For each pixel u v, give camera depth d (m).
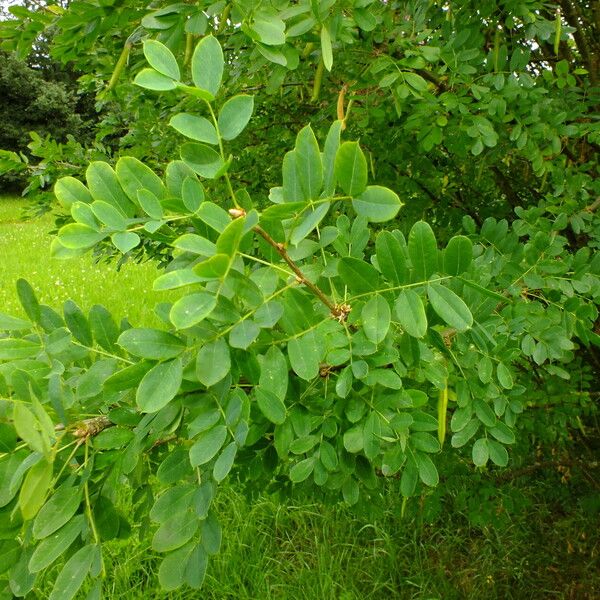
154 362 0.77
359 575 2.69
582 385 2.15
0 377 0.86
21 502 0.65
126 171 0.76
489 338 1.04
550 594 2.60
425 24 1.74
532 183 2.25
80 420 0.85
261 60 1.25
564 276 1.44
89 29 1.24
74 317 0.94
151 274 6.95
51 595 0.73
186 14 1.08
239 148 2.24
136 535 2.66
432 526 2.93
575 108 1.73
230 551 2.73
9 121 17.06
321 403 0.96
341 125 0.75
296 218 0.75
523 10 1.51
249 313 0.77
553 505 2.93
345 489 1.07
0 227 11.69
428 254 0.78
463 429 1.14
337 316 0.86
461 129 1.57
